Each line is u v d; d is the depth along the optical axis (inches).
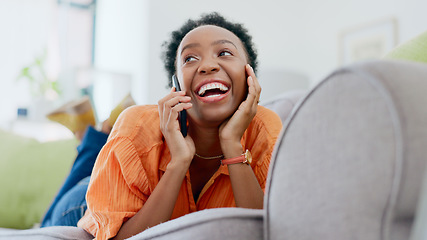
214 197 32.7
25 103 156.5
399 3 116.2
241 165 29.8
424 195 11.4
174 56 37.0
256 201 29.1
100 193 28.1
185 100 30.0
